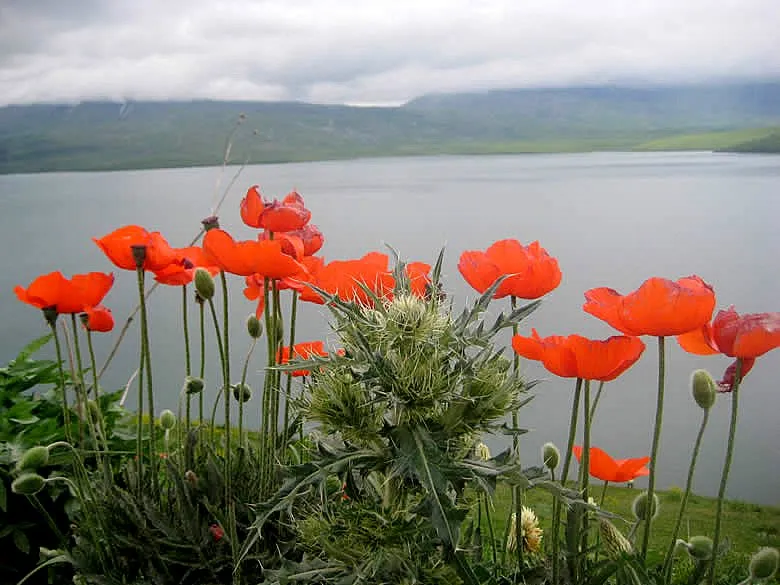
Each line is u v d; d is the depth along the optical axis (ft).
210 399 29.25
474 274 8.17
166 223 127.44
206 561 8.84
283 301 34.81
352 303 6.09
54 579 11.26
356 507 6.26
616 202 192.34
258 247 7.85
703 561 7.22
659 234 113.91
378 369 5.69
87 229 133.49
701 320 6.48
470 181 343.46
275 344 8.54
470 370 5.96
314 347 9.04
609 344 6.72
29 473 8.70
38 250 107.34
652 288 6.34
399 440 5.79
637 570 6.81
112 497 9.57
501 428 6.11
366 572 5.93
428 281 6.48
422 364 5.80
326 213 156.56
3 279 81.25
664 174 348.18
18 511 12.46
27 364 14.51
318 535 6.41
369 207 176.14
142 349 9.45
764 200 181.78
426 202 198.18
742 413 35.40
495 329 6.25
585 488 7.29
